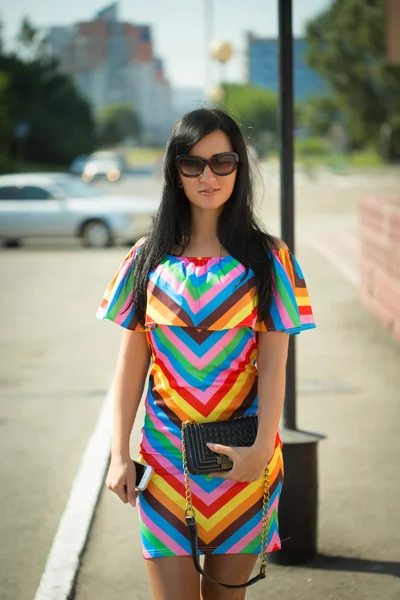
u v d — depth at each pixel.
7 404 8.25
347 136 91.81
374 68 80.31
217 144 3.17
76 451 6.85
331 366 9.48
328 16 82.44
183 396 3.08
